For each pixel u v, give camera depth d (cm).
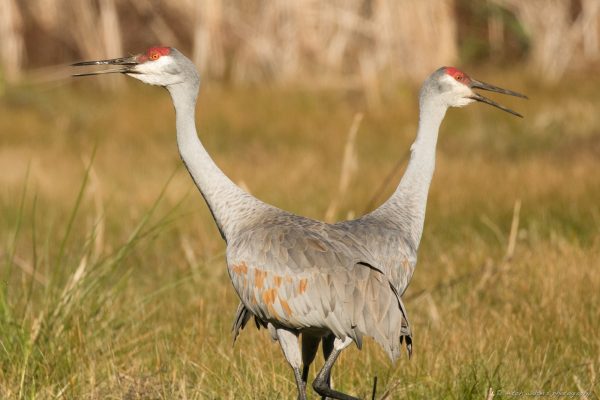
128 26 3120
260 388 802
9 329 861
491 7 3020
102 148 2236
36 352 846
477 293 1072
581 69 2802
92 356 859
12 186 1766
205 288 1121
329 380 735
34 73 3000
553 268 1095
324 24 2916
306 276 710
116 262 966
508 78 2731
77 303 909
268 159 2042
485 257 1198
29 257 1309
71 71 3012
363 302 689
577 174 1636
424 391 809
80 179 1844
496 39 3066
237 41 3012
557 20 2861
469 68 2925
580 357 877
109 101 2780
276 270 723
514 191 1554
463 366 834
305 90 2741
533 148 2050
